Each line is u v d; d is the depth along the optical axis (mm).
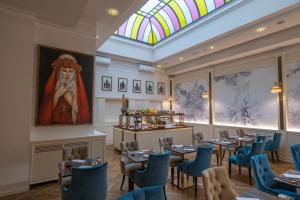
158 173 3139
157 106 10289
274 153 6176
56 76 4246
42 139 3871
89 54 4688
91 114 4699
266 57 6473
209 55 7824
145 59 9133
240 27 5414
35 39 4070
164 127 6766
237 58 7262
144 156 3691
